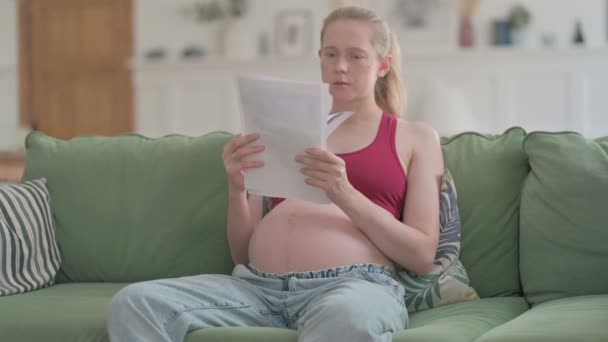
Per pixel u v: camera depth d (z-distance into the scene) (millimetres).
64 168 2459
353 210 1808
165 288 1714
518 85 6320
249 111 1768
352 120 2062
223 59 6922
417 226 1928
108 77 7387
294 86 1670
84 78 7469
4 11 7742
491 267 2107
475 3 6449
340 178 1773
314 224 1889
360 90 2041
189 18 7227
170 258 2318
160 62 7129
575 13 6395
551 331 1521
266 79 1693
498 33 6398
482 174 2160
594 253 1959
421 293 1984
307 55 6746
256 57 6820
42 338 1798
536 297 2023
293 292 1808
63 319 1825
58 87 7562
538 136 2104
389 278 1822
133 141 2492
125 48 7332
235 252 2090
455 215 2062
